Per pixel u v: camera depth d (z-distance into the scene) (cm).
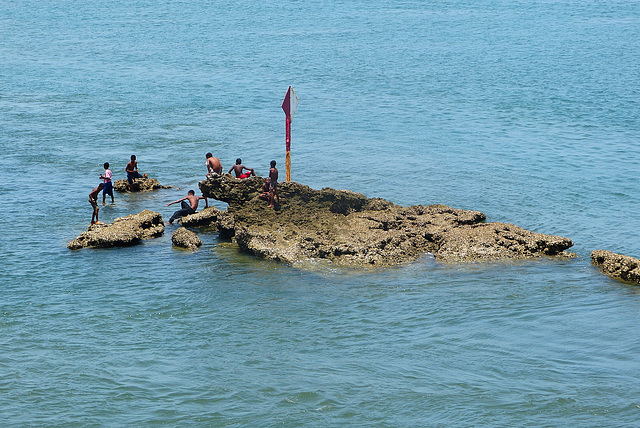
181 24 15388
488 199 4497
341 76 9606
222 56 11256
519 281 3088
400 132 6519
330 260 3369
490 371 2284
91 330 2612
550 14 17462
